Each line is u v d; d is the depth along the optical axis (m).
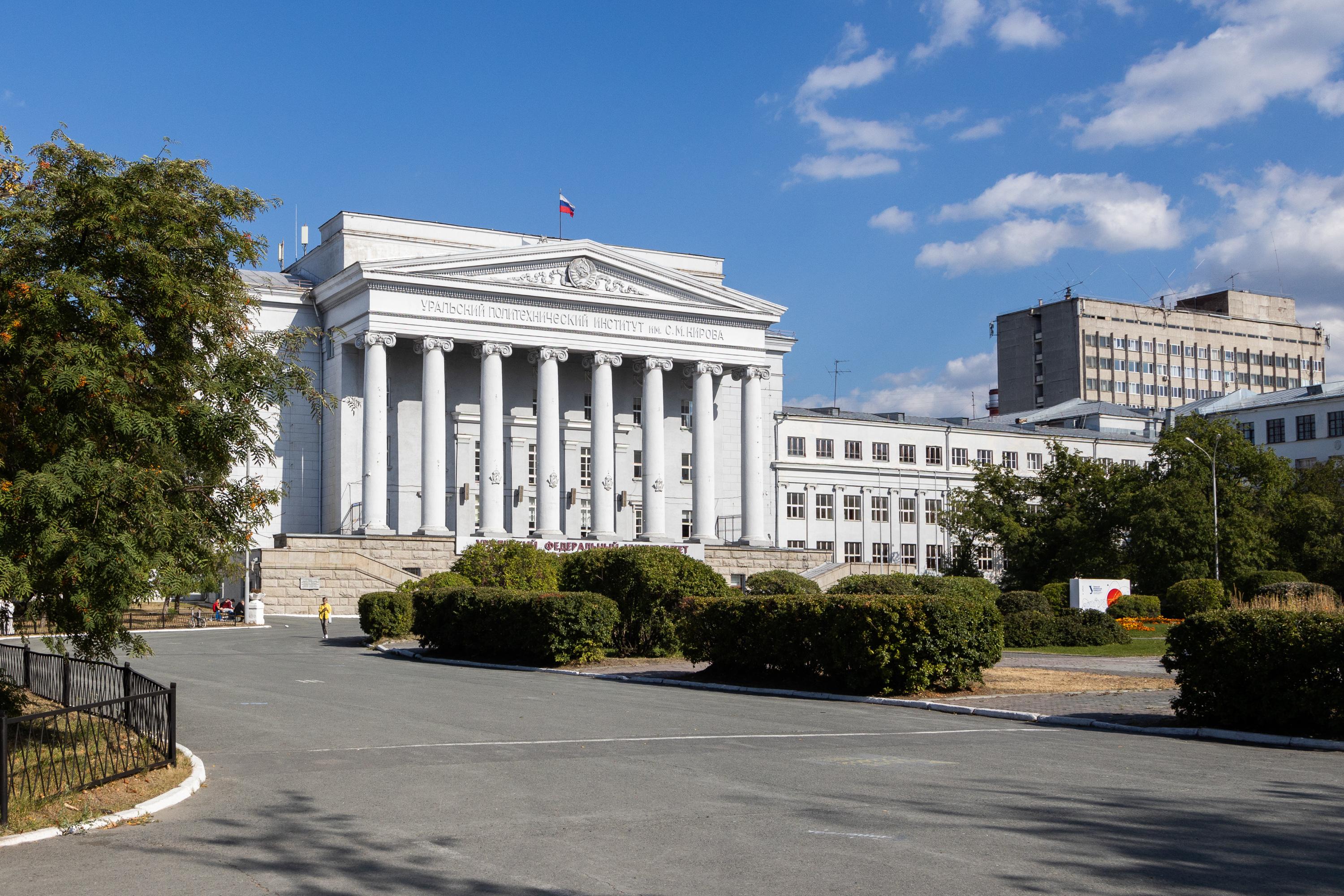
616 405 76.94
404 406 70.12
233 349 16.30
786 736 17.62
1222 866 9.50
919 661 23.30
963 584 41.66
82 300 13.35
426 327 67.38
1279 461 68.94
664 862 9.71
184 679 27.17
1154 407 121.00
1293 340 152.25
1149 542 62.28
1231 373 146.88
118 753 13.92
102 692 17.53
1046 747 16.47
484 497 68.00
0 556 12.91
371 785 13.36
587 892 8.86
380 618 41.06
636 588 33.62
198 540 15.60
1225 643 18.03
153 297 14.77
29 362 13.56
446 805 12.20
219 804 12.38
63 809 11.78
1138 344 139.75
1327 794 12.72
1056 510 67.06
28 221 14.26
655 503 73.25
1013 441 94.00
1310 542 65.62
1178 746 16.73
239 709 21.05
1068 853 9.95
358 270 65.75
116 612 14.45
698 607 27.91
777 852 10.02
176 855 10.23
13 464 14.05
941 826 10.99
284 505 68.25
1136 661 33.94
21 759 13.81
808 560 76.50
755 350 77.69
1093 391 136.25
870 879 9.14
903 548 88.12
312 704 21.91
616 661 32.41
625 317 73.44
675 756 15.45
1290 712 17.23
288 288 70.31
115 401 13.62
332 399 17.38
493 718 19.88
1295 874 9.23
